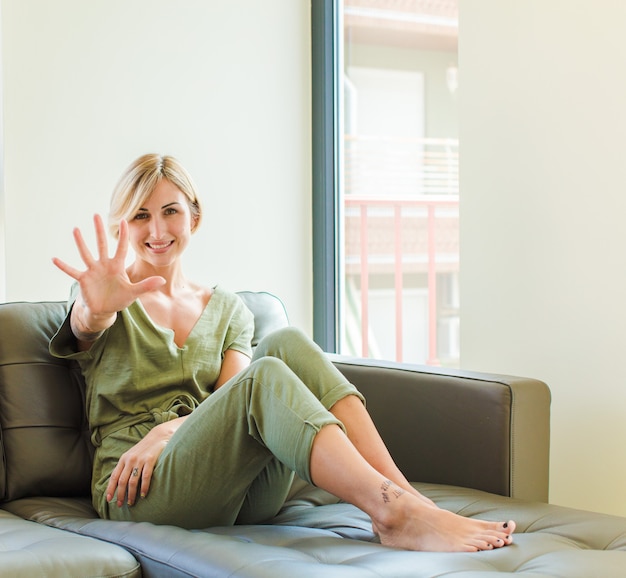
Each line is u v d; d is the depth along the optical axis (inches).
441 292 148.6
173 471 63.0
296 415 58.7
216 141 123.6
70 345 73.3
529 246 92.9
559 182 89.2
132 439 70.7
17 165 110.9
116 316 73.5
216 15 123.4
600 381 85.4
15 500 73.7
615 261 83.4
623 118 82.4
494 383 71.7
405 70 140.9
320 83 129.3
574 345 88.0
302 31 130.1
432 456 75.4
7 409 74.9
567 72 88.2
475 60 99.2
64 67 113.7
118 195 78.3
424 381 76.4
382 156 139.6
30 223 111.7
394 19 139.8
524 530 61.3
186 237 78.7
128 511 65.7
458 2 101.3
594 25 85.3
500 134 96.2
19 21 110.8
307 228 131.3
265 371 61.0
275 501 68.6
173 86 120.6
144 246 77.7
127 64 117.6
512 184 94.9
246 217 126.2
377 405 79.6
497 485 70.7
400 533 57.1
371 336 141.9
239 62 125.2
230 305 80.7
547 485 72.9
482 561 52.9
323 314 130.1
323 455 58.1
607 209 84.1
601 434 85.4
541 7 90.8
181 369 74.8
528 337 93.3
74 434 77.0
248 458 62.6
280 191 128.8
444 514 56.8
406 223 142.9
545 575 49.1
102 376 73.0
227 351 78.8
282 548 55.1
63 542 56.8
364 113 137.6
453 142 144.9
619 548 55.7
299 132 130.3
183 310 78.3
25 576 50.7
